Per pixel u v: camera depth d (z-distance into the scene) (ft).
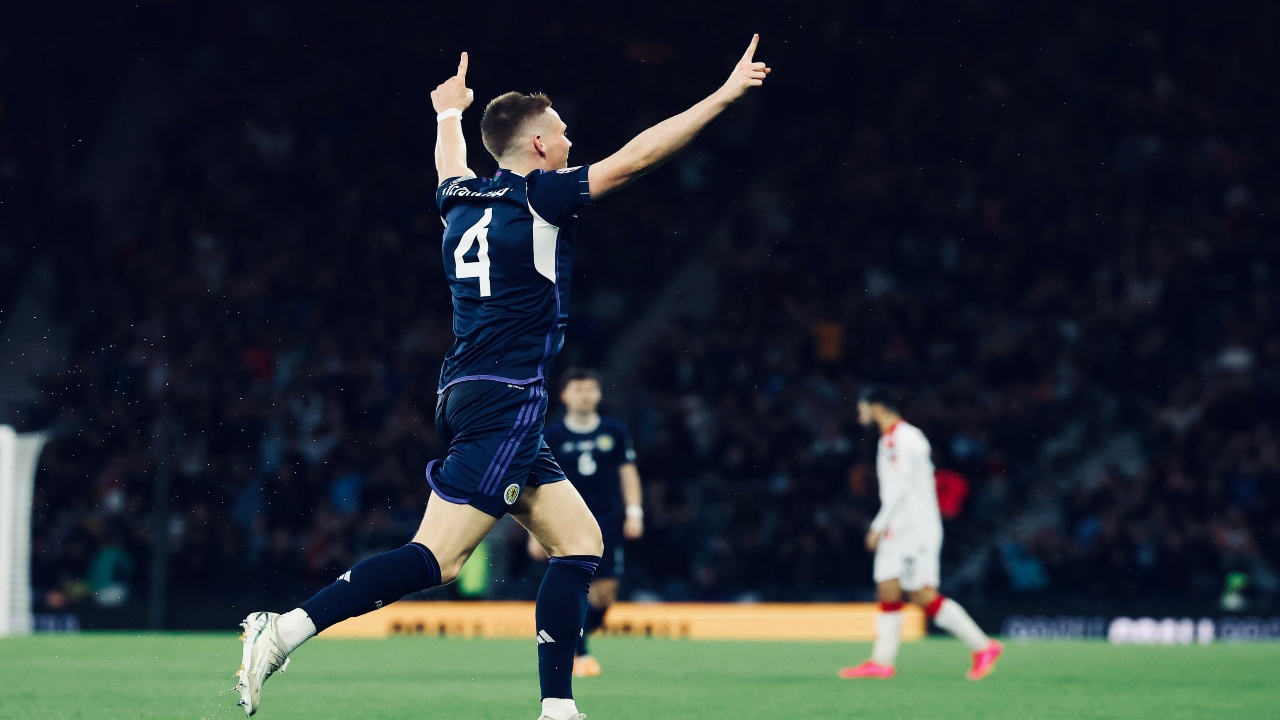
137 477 222.48
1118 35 283.38
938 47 287.69
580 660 116.16
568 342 254.27
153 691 93.50
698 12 295.89
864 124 282.77
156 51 309.63
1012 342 235.81
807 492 210.79
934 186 268.21
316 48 297.33
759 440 219.82
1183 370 232.32
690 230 274.98
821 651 154.71
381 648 157.28
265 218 277.03
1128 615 187.01
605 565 115.34
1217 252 248.11
